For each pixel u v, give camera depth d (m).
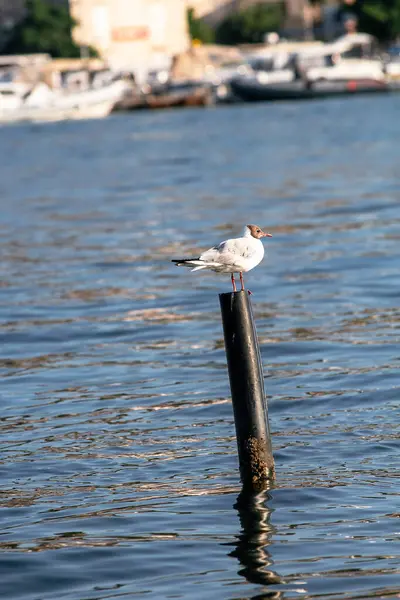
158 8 152.75
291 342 19.20
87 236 33.03
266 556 10.66
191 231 33.00
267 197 40.78
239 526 11.39
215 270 11.79
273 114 105.56
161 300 23.30
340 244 28.97
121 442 14.26
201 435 14.41
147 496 12.35
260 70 136.62
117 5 151.25
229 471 12.98
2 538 11.32
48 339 20.31
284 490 12.27
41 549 10.99
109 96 119.50
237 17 164.50
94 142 82.94
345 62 130.00
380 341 18.95
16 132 102.00
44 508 12.12
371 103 113.50
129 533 11.34
